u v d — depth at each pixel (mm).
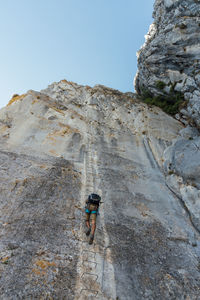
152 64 17938
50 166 9430
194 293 5402
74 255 5629
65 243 5930
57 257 5410
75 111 15203
